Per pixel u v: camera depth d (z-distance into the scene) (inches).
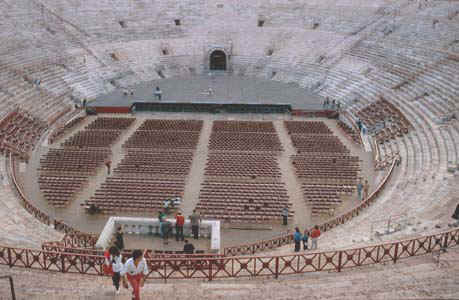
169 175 1430.9
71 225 1151.0
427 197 1053.8
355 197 1314.0
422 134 1573.6
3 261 695.7
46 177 1396.4
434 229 791.7
